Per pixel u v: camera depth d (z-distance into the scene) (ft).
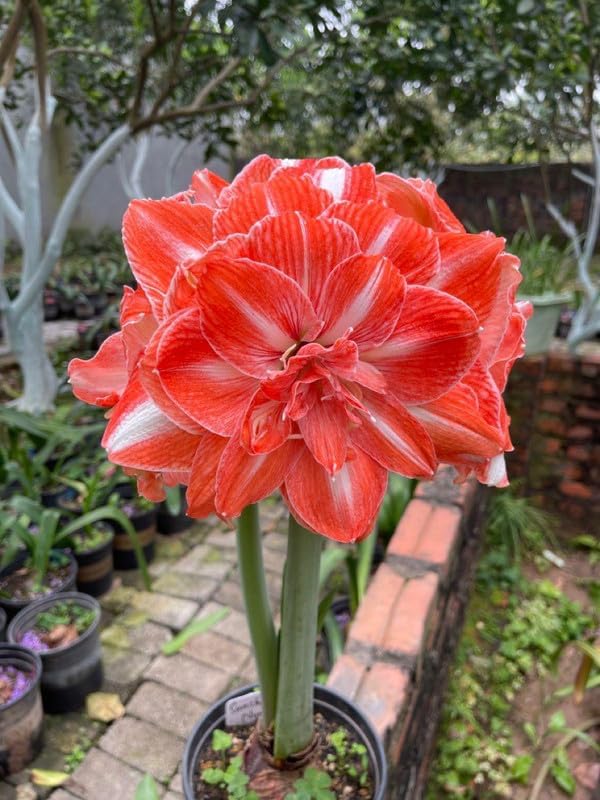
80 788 5.25
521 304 2.49
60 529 7.62
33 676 5.41
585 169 15.43
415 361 1.94
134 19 10.11
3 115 10.02
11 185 23.39
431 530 5.59
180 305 1.83
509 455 10.62
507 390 10.23
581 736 6.40
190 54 10.18
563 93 9.12
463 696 7.10
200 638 6.88
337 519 1.98
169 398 1.83
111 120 11.91
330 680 3.82
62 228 10.06
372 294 1.81
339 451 1.89
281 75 13.11
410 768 4.46
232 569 8.09
